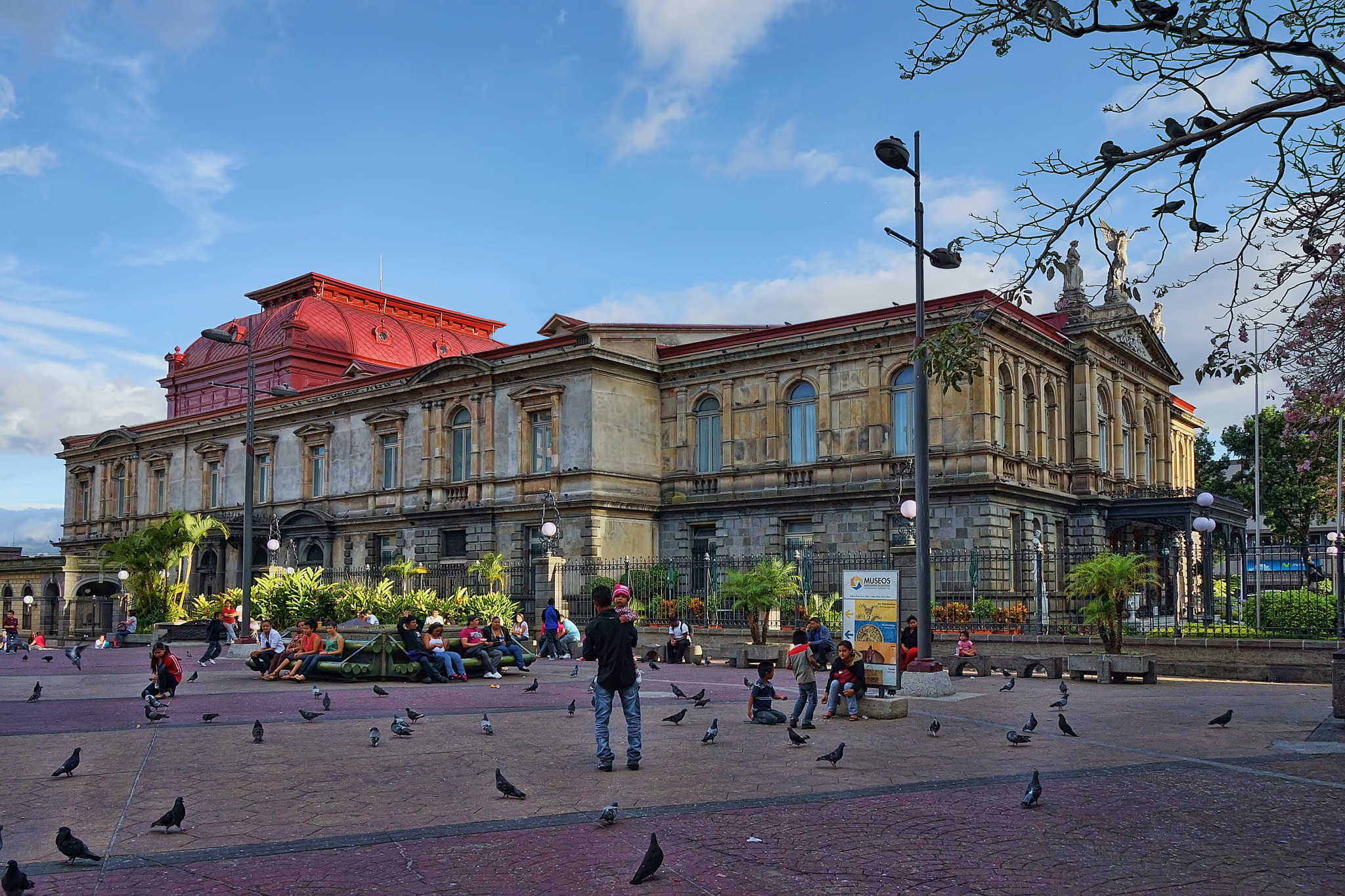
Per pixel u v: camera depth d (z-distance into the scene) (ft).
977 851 29.63
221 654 119.75
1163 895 25.73
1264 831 31.73
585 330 156.35
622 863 28.48
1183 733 52.21
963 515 128.98
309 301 240.32
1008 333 134.62
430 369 168.76
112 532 231.91
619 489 151.12
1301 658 82.38
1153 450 180.24
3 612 212.64
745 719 58.44
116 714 60.03
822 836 31.27
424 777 40.50
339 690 75.87
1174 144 33.91
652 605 127.34
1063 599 142.10
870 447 137.59
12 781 39.45
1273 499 211.61
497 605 126.21
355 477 183.21
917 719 57.72
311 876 27.45
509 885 26.68
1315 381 44.83
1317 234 38.29
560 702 67.41
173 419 222.28
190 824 32.94
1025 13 34.27
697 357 154.10
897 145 69.56
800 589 114.52
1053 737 51.06
